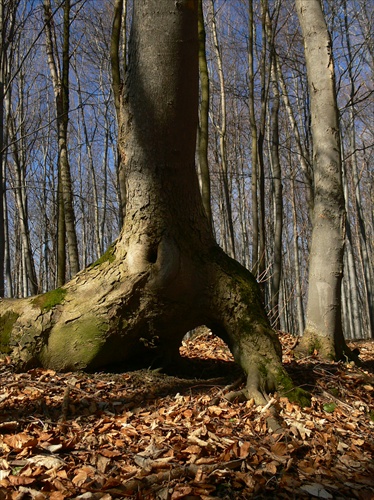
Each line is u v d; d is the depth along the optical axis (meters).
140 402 4.25
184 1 3.94
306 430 3.83
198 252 4.70
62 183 8.09
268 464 3.19
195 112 4.24
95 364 4.72
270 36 11.42
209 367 5.59
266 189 23.78
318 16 6.94
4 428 3.38
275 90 12.30
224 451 3.27
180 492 2.77
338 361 6.35
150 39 4.03
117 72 7.63
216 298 4.69
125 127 4.34
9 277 17.19
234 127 21.27
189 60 4.05
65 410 3.76
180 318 4.81
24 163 16.34
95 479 2.86
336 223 6.66
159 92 4.06
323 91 6.85
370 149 22.84
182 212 4.55
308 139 13.70
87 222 28.33
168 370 5.24
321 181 6.77
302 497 2.94
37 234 27.89
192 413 3.95
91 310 4.59
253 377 4.47
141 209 4.45
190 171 4.46
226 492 2.88
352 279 18.66
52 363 4.65
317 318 6.59
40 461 2.96
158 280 4.51
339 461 3.52
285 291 23.58
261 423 3.86
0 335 4.66
